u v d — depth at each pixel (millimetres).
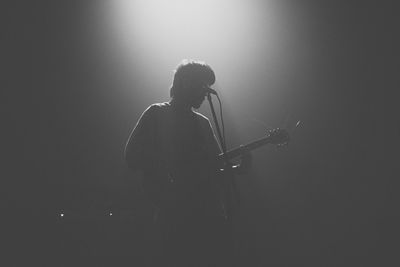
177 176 2686
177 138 2732
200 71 2797
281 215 6359
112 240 4609
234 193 2834
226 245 2729
